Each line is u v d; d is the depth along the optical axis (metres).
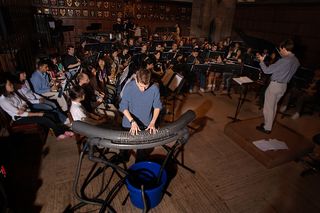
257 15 7.67
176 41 7.81
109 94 4.16
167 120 4.00
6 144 2.66
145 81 1.90
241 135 3.35
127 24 9.37
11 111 2.85
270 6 7.14
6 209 1.83
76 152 2.95
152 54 5.38
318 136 2.68
